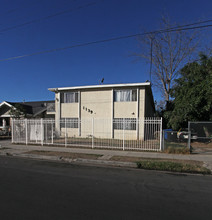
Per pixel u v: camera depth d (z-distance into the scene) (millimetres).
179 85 16750
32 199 3666
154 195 3998
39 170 6137
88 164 7152
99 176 5469
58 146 11133
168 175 5688
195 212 3193
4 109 22938
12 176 5363
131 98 15695
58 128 14805
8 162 7445
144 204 3508
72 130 17312
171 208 3346
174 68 21578
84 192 4113
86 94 17172
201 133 12797
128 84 15391
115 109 16062
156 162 6777
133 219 2908
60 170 6164
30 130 12508
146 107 16609
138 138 14945
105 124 16219
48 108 19531
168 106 19328
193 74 14234
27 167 6570
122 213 3111
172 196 3951
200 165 6531
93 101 16891
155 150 9320
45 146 11172
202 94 11625
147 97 17641
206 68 14016
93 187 4473
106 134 16109
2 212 3090
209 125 12742
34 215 2986
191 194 4082
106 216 2990
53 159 8086
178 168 6223
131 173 5867
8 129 19484
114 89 16281
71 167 6621
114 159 7512
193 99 11844
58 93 18078
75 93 17594
